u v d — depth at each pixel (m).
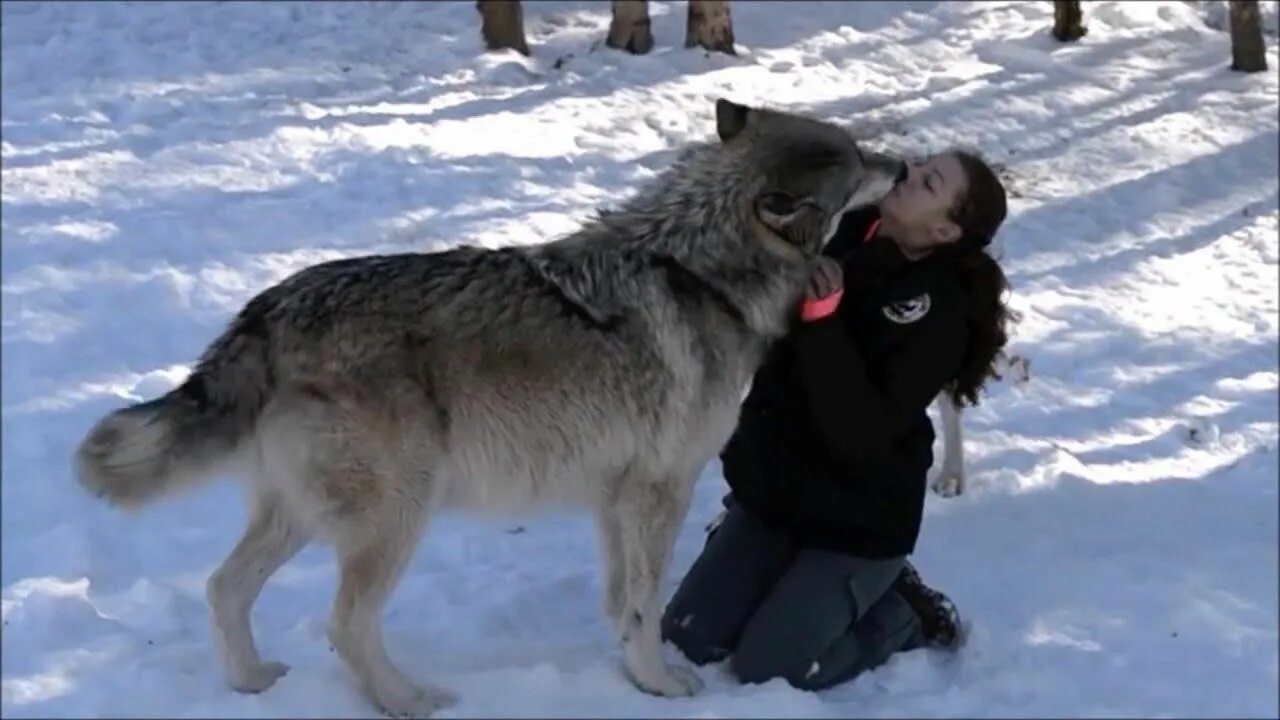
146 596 4.30
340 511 3.56
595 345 3.69
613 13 11.23
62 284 6.69
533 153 9.12
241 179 8.17
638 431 3.78
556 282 3.68
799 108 10.58
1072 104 11.41
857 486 3.98
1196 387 7.24
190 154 8.45
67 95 9.32
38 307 6.45
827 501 3.98
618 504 3.89
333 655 4.00
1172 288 8.73
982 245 3.94
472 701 3.78
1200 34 13.10
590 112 9.98
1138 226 9.61
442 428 3.61
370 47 10.80
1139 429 6.63
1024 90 11.51
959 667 4.23
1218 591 4.86
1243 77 12.23
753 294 3.82
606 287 3.73
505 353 3.61
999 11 13.02
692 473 3.92
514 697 3.81
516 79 10.45
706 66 11.07
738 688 4.00
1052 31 12.68
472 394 3.61
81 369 5.98
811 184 3.71
